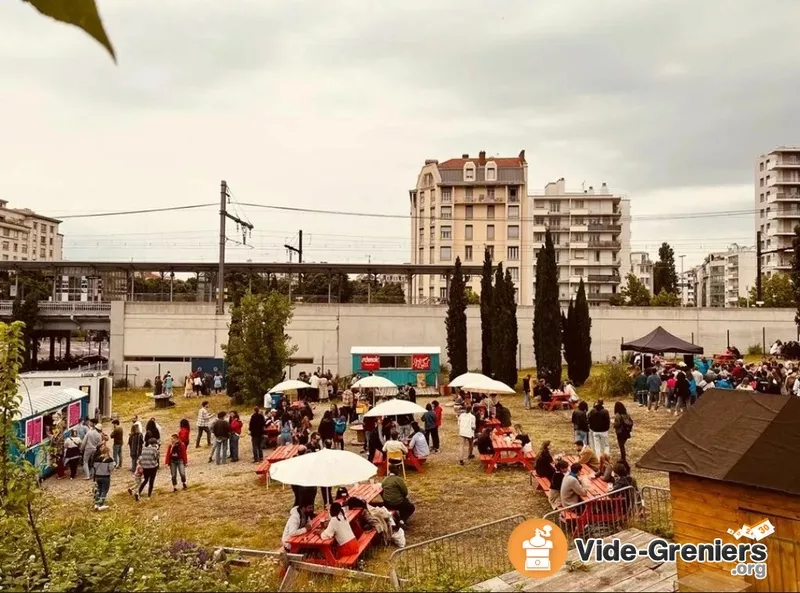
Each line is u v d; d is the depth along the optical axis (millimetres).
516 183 88562
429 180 91812
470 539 11312
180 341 41594
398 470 15375
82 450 18250
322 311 42562
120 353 41594
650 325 44375
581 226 97062
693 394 24234
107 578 8906
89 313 46094
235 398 31422
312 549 10883
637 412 24297
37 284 60156
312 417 22953
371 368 33500
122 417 28453
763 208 97562
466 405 24188
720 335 44312
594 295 95500
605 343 44250
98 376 26750
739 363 28438
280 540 12203
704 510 8500
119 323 41656
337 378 35031
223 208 40344
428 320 42938
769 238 95250
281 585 9594
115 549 9688
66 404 21297
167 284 90375
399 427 19875
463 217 89500
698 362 29703
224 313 41625
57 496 15859
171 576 9258
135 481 17016
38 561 9453
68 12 735
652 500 12242
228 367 33000
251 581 9266
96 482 14555
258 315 31109
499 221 89000
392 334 42750
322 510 13352
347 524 10680
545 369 30672
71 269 46688
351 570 9734
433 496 14703
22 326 8492
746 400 9547
